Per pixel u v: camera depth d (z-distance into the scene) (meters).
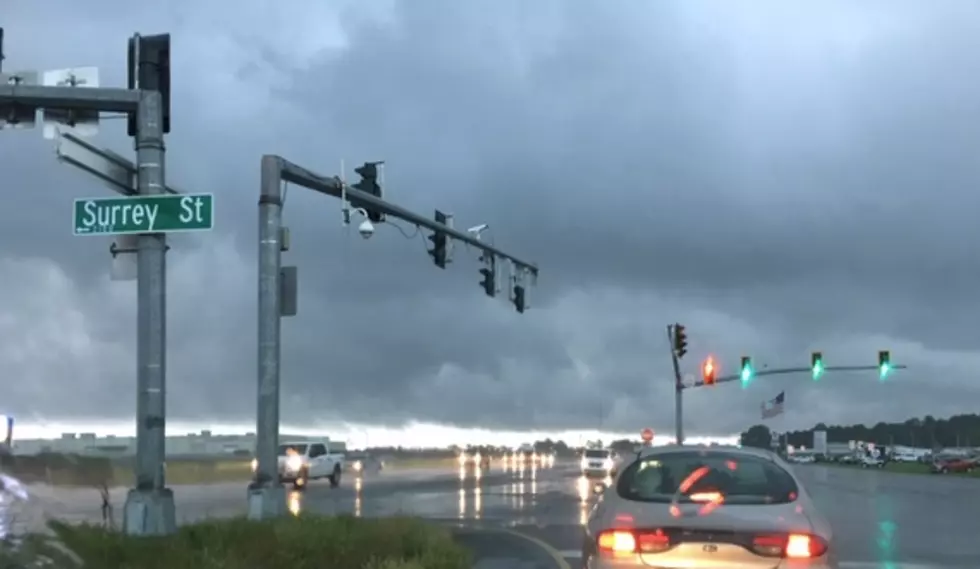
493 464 95.69
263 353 15.53
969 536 19.27
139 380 12.32
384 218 19.77
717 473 8.47
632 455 8.98
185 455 48.22
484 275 23.83
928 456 98.62
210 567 10.17
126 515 11.89
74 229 12.41
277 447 15.50
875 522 22.72
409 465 75.38
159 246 12.51
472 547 16.36
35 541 8.20
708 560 7.25
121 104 12.74
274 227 15.78
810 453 122.75
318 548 11.62
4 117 12.87
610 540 7.52
